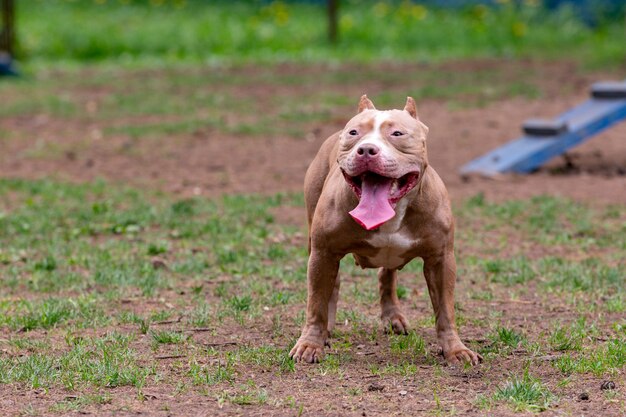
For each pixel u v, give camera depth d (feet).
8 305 33.27
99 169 59.00
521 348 28.35
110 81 95.61
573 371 26.17
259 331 30.27
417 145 24.72
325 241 26.45
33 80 96.99
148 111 78.64
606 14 131.64
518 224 44.70
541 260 38.68
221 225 44.11
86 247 40.86
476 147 64.75
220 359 27.45
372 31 121.39
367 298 33.76
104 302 33.50
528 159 55.83
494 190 52.13
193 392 24.70
